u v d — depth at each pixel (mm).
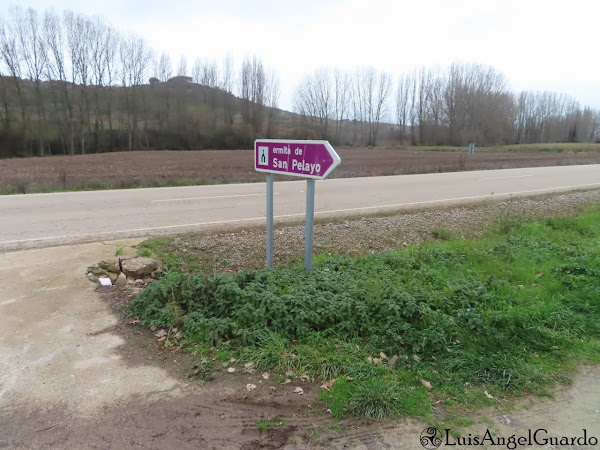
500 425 2799
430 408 2947
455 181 17547
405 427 2736
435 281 5133
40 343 3752
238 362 3463
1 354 3555
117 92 50281
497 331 4012
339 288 4566
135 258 5754
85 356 3555
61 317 4270
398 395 3018
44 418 2773
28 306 4484
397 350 3713
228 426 2705
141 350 3674
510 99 71250
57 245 6902
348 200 12266
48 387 3107
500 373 3414
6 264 5777
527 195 13633
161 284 4598
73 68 46125
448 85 67000
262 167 5344
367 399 2918
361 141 71938
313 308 4074
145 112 52438
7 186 14297
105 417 2785
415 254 6367
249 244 7168
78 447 2510
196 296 4402
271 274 4832
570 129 82562
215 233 7816
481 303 4648
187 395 3035
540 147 57750
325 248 7113
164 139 53781
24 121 43844
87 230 8070
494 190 14883
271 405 2928
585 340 4047
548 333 4066
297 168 4742
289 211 10383
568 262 6270
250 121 58688
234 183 16547
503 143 71125
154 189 14430
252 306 4004
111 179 17500
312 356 3514
